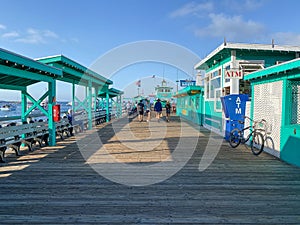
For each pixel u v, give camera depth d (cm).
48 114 728
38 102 723
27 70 579
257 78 693
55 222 270
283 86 565
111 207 308
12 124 599
